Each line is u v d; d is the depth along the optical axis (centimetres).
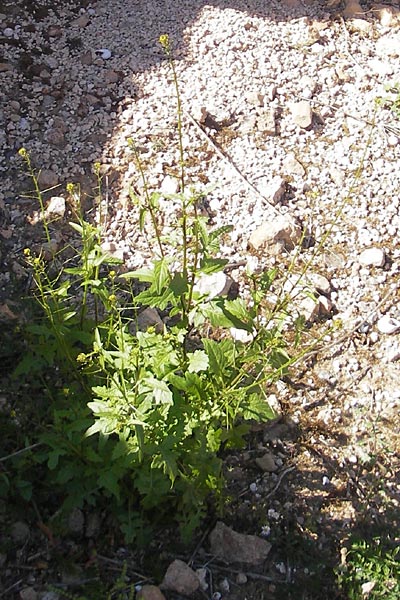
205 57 120
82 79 116
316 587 76
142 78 117
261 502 81
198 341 91
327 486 84
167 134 109
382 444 87
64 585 74
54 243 97
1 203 100
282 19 129
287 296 79
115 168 106
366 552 78
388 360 94
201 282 94
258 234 100
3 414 82
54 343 80
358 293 99
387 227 105
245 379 83
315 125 114
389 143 113
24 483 75
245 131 112
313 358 93
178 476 75
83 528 77
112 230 100
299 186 107
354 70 123
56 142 108
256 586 76
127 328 88
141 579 75
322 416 89
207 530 79
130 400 71
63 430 74
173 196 72
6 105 111
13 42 119
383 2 135
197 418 73
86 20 124
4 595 73
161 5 127
